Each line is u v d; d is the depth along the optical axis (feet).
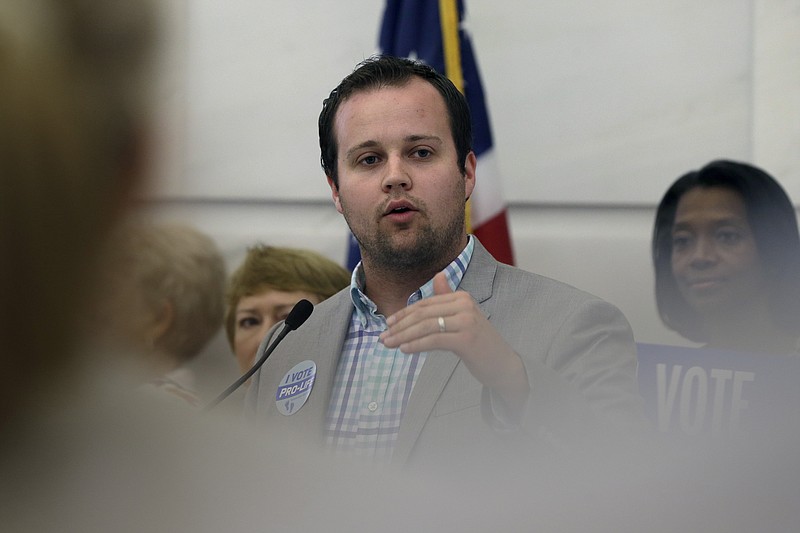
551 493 4.04
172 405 3.76
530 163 37.73
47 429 3.41
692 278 27.86
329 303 18.90
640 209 37.40
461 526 3.78
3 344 3.24
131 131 3.33
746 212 27.53
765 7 36.63
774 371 22.38
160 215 3.40
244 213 38.68
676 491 4.19
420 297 17.74
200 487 3.61
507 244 34.63
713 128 36.99
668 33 37.29
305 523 3.65
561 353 16.20
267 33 39.14
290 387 17.47
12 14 3.20
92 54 3.27
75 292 3.28
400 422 16.31
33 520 3.39
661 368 23.44
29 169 3.18
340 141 17.98
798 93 36.32
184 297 27.30
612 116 37.52
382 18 36.06
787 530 4.23
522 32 38.01
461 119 18.40
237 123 38.88
